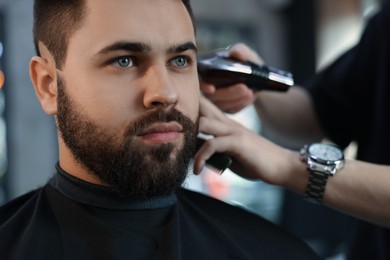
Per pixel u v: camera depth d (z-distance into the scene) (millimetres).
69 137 801
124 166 751
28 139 3090
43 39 831
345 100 1228
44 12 823
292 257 981
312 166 933
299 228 3418
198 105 834
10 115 3051
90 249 808
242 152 942
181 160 779
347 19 3299
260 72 1007
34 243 802
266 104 1244
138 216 851
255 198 3395
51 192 880
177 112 765
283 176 958
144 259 821
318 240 3379
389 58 1098
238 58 1039
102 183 835
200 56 1033
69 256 800
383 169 929
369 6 3088
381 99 1106
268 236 994
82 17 763
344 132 1264
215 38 3611
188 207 964
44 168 3133
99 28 750
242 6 3658
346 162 948
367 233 1133
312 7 3473
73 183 851
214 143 930
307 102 1288
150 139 750
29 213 867
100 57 749
